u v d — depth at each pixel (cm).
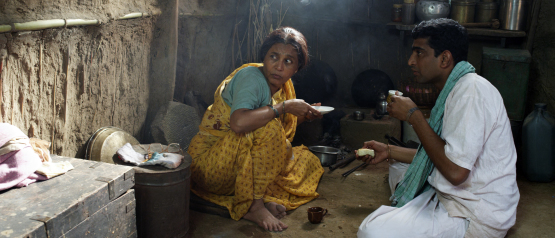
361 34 530
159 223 237
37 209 173
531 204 321
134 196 220
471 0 462
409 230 213
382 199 327
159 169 234
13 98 227
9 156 193
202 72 443
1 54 214
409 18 483
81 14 265
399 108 221
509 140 214
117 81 315
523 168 369
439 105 219
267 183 276
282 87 301
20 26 217
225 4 467
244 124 253
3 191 187
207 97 460
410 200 232
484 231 213
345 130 459
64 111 266
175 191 237
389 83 500
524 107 418
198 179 286
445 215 217
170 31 356
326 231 273
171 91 366
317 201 320
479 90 202
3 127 200
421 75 223
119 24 304
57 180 200
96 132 291
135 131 348
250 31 489
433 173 226
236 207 281
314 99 484
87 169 214
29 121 242
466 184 213
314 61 497
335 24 534
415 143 374
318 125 470
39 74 243
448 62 214
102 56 294
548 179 362
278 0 530
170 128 337
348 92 546
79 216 182
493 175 210
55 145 265
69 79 266
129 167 219
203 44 435
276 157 273
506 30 452
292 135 321
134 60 333
